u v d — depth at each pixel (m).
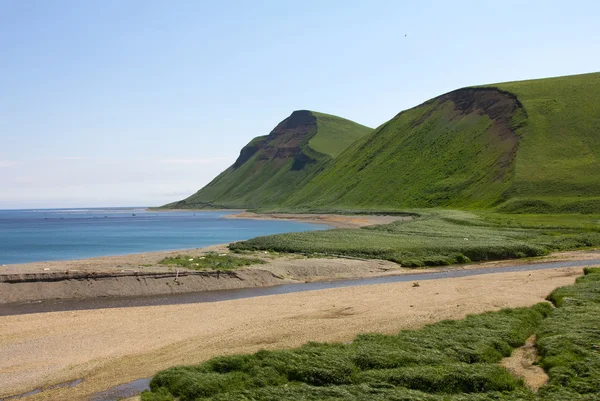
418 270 52.06
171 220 194.88
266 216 187.00
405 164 176.50
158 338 26.06
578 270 47.62
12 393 19.25
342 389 18.64
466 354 22.17
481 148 152.50
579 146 128.50
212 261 49.59
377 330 26.69
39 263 46.75
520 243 64.50
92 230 135.88
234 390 18.89
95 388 19.69
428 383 19.16
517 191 114.69
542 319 28.73
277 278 45.59
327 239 67.81
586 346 22.14
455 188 139.38
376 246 61.34
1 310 33.66
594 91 153.62
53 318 30.66
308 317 29.98
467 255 59.19
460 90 196.12
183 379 19.53
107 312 32.34
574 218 91.75
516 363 22.03
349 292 38.47
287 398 17.86
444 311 30.69
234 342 25.05
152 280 40.88
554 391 18.17
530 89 166.25
